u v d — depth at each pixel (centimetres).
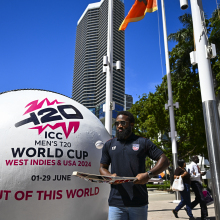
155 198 1300
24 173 252
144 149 218
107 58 929
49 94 336
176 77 1683
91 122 334
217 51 1491
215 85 1471
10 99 309
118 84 10494
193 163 575
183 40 1675
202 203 534
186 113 1702
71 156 279
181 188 554
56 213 258
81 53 13500
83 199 279
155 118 1897
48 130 279
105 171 224
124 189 208
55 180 262
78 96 13062
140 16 1013
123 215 209
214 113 474
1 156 253
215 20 1446
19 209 245
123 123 227
